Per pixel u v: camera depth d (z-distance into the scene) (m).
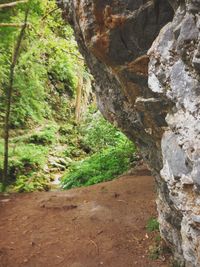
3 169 9.17
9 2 8.42
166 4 3.05
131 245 5.12
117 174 8.86
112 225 5.64
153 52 2.86
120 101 4.07
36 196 7.04
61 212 6.17
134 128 4.16
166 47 2.74
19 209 6.43
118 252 5.00
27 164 10.86
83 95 16.73
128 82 3.57
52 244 5.29
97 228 5.59
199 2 2.33
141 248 5.02
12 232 5.66
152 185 6.87
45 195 7.07
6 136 8.28
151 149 4.15
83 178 9.27
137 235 5.32
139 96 3.60
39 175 10.53
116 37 3.34
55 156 12.46
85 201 6.54
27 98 11.31
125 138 10.72
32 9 8.51
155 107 3.30
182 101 2.63
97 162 9.64
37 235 5.53
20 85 10.29
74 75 16.48
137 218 5.77
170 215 4.04
